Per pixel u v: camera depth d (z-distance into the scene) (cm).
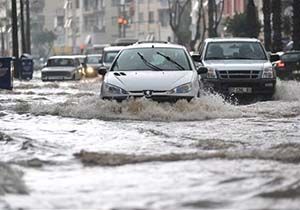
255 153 1992
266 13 8144
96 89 5978
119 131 2650
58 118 3184
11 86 5922
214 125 2861
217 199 1415
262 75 4062
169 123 2941
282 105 3756
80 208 1367
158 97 3172
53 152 2091
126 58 3500
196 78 3347
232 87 4041
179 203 1392
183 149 2156
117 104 3194
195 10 18638
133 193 1495
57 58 9325
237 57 4306
